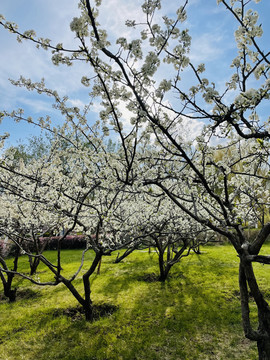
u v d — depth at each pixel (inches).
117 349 175.6
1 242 503.2
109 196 243.1
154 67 89.1
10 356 172.2
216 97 102.0
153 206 265.4
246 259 126.8
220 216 261.4
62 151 154.3
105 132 132.8
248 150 158.1
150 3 87.1
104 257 481.1
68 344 184.4
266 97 86.3
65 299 265.7
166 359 164.9
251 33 95.4
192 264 391.2
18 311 243.3
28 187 240.8
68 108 148.9
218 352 169.2
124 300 257.4
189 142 137.8
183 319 213.8
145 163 138.1
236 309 225.1
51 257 502.9
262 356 131.3
